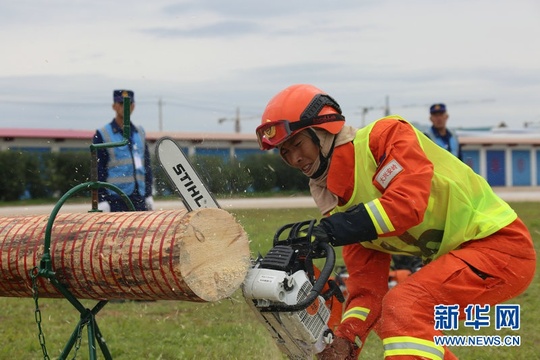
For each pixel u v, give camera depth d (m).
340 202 3.16
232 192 7.38
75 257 2.83
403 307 2.89
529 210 17.31
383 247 3.36
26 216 3.22
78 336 3.01
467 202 3.07
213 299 2.67
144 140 6.89
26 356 4.73
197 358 4.61
